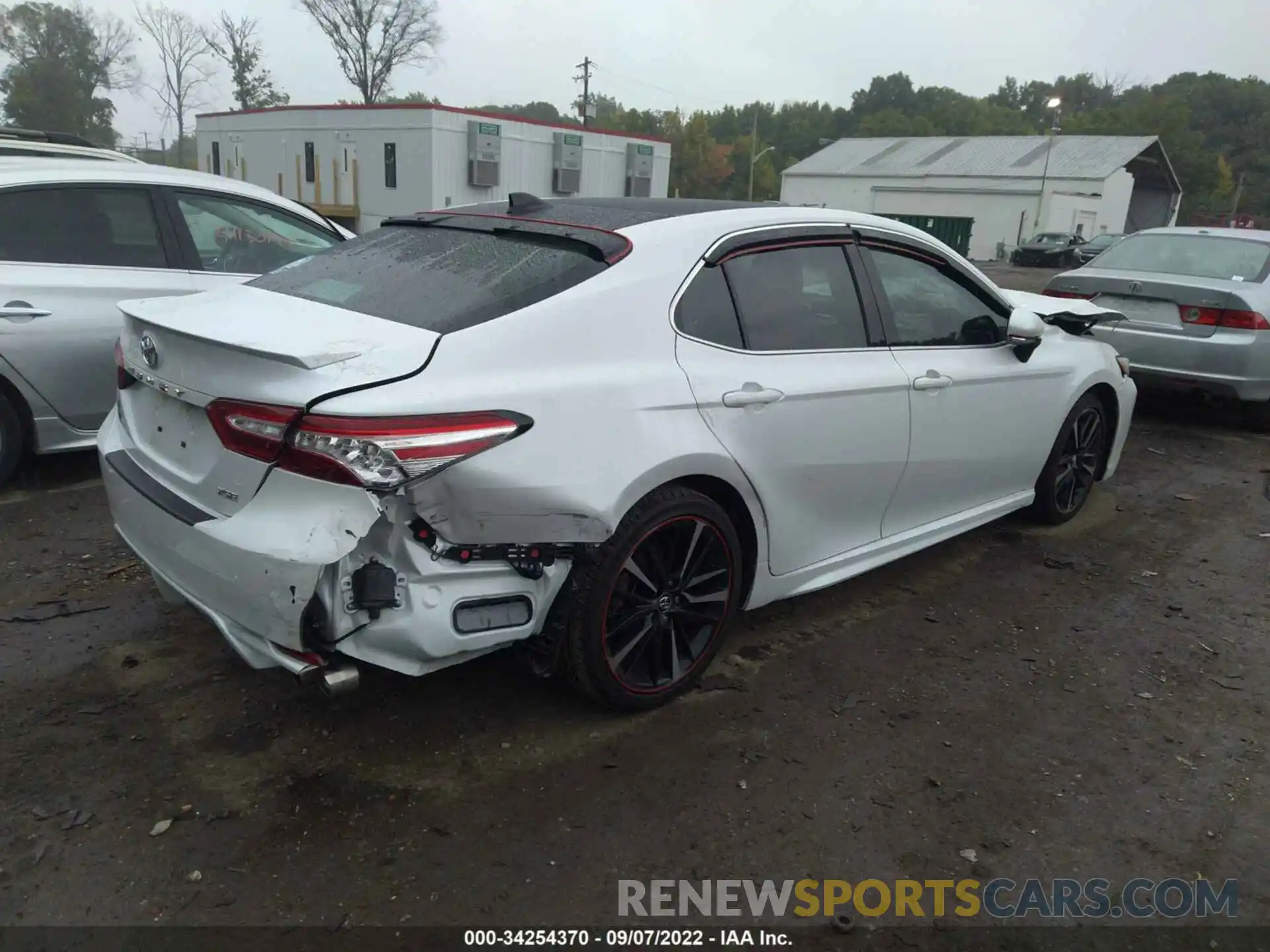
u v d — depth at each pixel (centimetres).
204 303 305
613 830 262
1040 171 4959
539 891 239
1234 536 518
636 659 309
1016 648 379
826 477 346
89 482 508
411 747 293
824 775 290
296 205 577
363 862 245
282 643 245
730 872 249
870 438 356
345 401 234
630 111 9412
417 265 309
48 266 467
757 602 344
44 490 494
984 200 5003
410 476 236
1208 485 611
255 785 272
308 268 334
